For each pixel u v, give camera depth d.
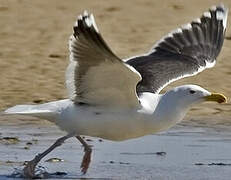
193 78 20.38
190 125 16.94
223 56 22.03
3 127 16.44
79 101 12.52
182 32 14.70
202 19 14.89
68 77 12.23
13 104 18.33
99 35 11.29
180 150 14.78
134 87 12.11
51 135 15.81
